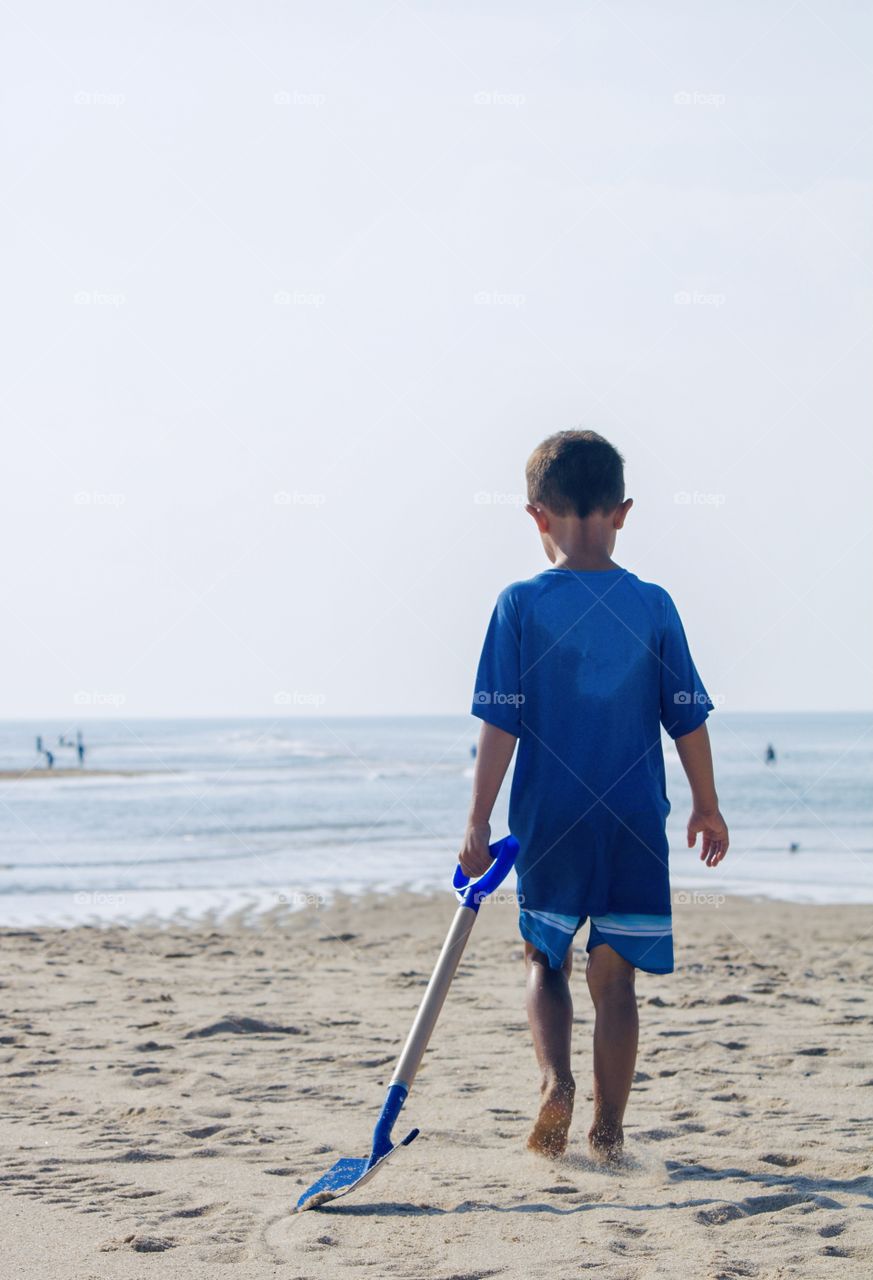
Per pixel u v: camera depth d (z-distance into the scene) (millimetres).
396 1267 2172
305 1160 2963
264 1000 5598
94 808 28000
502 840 2730
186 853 18281
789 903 11594
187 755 56188
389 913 10945
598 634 2984
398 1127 3324
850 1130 3232
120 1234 2369
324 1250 2271
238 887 13508
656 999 5605
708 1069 4059
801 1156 2965
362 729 100812
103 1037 4648
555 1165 2902
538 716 2975
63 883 13922
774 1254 2248
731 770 42094
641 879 2947
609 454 3123
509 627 3010
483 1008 5383
